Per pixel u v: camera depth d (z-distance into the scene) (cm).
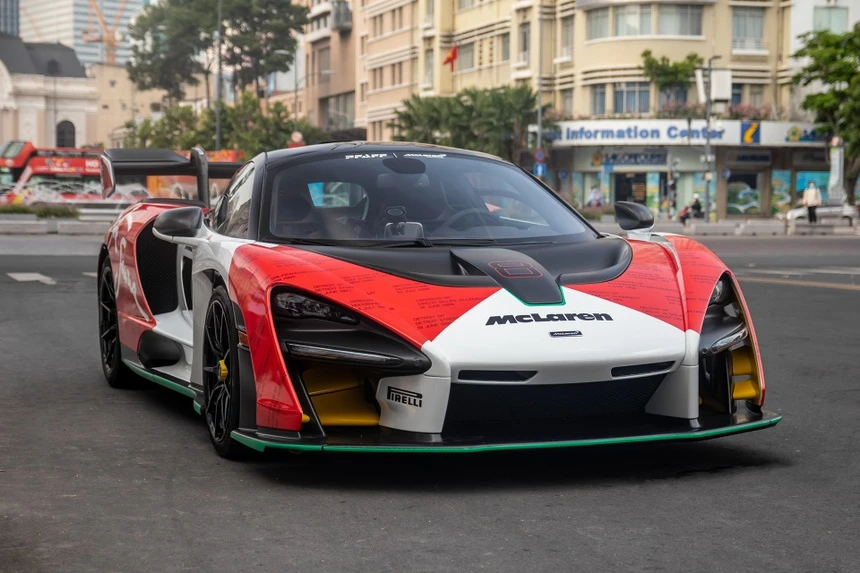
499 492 358
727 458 408
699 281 406
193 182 3691
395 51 6266
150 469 393
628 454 413
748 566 282
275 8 8500
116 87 13600
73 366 651
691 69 4447
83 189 4919
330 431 366
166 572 280
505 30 5188
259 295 374
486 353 353
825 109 4509
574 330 365
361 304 364
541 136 4716
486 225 444
